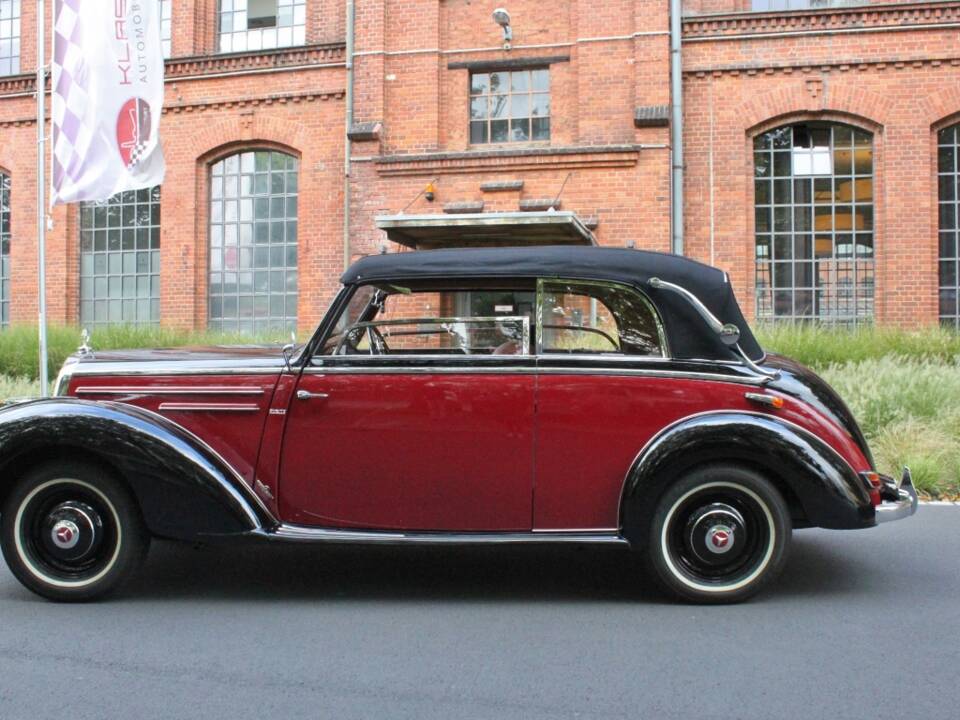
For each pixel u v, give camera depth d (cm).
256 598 463
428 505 447
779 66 1305
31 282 1641
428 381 446
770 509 437
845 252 1332
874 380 927
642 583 489
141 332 1371
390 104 1388
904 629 409
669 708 322
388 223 1118
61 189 984
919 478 742
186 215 1545
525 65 1363
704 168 1331
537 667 362
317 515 452
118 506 445
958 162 1302
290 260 1519
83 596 450
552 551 561
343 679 351
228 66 1502
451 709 322
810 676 352
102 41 983
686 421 433
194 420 459
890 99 1290
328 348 457
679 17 1305
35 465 446
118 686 344
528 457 442
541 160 1318
